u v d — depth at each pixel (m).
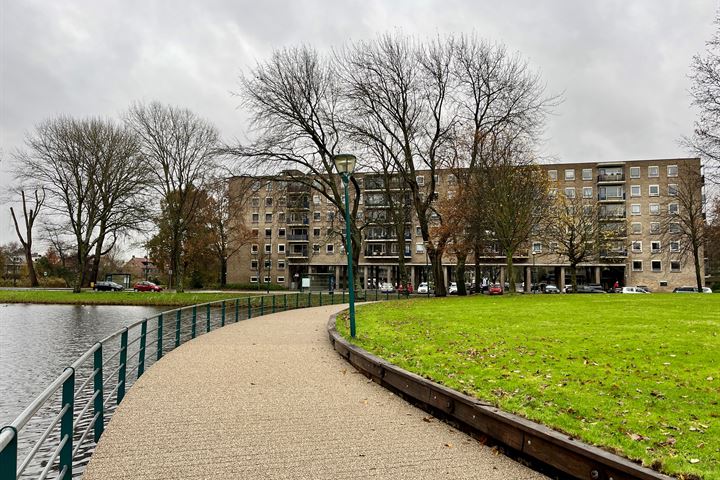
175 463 5.48
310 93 36.00
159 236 67.38
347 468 5.34
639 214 74.19
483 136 35.22
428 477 5.11
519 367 9.40
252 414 7.45
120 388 8.59
